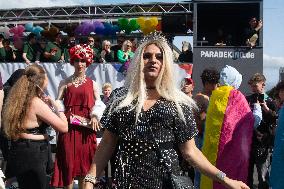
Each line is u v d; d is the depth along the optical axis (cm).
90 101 576
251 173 497
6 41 1134
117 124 261
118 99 263
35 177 407
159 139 254
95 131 583
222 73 480
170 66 263
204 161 270
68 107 573
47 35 1142
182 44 1146
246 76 1023
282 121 414
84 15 1223
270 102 648
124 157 256
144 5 1197
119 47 1072
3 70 1024
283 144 409
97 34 1176
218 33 1227
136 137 255
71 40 1138
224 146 442
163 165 254
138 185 252
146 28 1127
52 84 991
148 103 260
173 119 257
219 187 441
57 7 1233
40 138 412
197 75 1023
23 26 1173
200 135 511
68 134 570
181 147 268
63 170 571
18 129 401
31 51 1078
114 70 973
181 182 254
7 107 405
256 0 1048
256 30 1031
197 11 1174
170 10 1183
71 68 988
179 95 264
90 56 578
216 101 451
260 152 604
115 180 257
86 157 577
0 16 1264
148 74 262
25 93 405
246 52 1023
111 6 1205
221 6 1121
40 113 408
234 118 445
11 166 408
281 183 410
